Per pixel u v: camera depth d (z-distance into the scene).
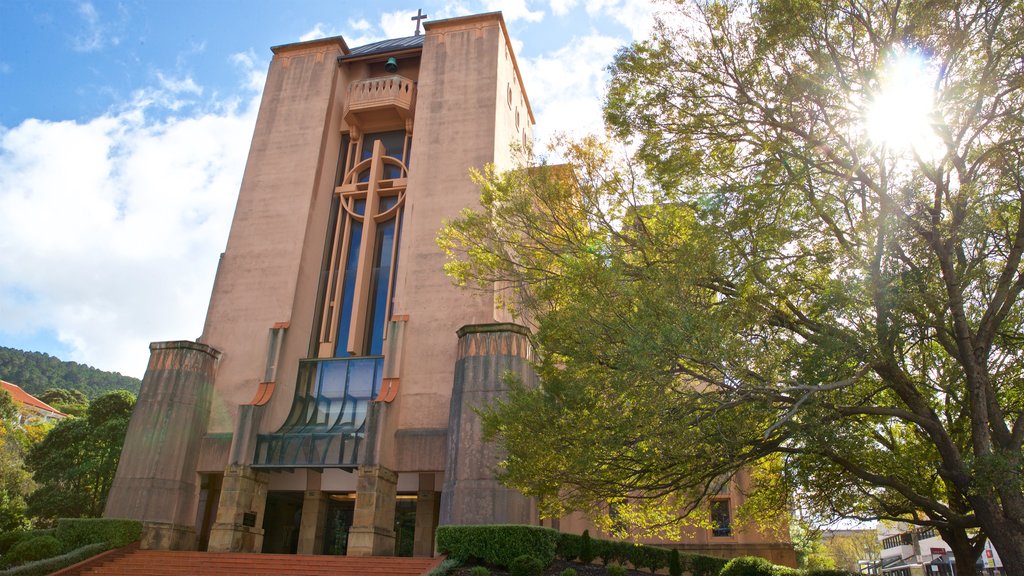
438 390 24.47
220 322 27.73
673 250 11.69
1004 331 13.35
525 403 12.45
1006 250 12.52
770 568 21.91
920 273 11.74
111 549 21.91
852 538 63.06
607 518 16.44
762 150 11.87
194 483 24.86
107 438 35.75
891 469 15.10
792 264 12.43
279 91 32.41
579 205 13.34
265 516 27.94
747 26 11.86
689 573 23.09
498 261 14.62
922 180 12.19
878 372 12.71
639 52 12.55
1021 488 10.70
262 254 28.61
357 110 31.39
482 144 28.61
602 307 11.02
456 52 31.34
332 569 19.22
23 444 49.66
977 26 10.75
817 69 11.35
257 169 30.59
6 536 24.02
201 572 19.86
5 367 128.88
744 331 11.63
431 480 25.42
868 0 11.34
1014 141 10.67
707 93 12.34
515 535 18.39
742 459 12.24
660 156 12.51
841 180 12.48
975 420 11.22
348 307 28.91
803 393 11.38
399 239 29.36
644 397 10.46
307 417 26.23
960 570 15.52
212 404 26.30
